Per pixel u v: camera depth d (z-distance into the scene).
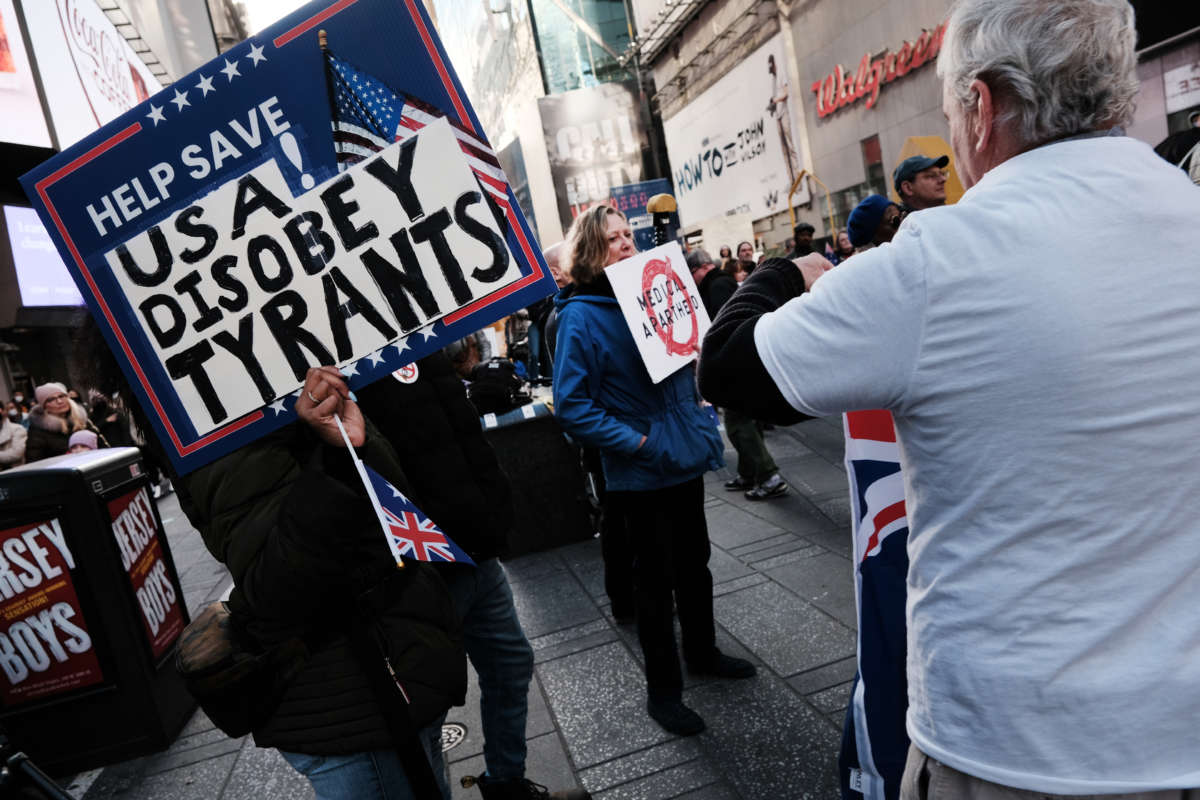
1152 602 0.85
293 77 1.38
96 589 3.00
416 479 1.84
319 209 1.40
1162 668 0.84
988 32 0.96
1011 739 0.89
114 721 3.04
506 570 4.58
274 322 1.41
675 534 2.83
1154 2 8.17
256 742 1.37
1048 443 0.86
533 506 4.82
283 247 1.40
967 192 0.99
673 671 2.61
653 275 2.62
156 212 1.40
